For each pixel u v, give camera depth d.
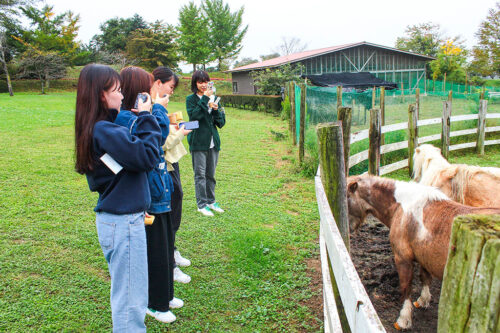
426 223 2.78
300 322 3.00
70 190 5.94
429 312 3.18
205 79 4.76
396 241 3.02
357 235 4.68
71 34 39.50
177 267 3.59
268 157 9.02
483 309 0.85
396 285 3.58
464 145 9.37
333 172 2.77
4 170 6.90
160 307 2.88
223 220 4.97
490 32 34.41
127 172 2.13
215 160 5.19
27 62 33.19
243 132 13.20
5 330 2.68
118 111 2.27
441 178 4.26
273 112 20.84
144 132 2.16
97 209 2.14
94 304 3.07
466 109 11.62
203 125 4.89
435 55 45.16
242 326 2.95
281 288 3.46
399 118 12.13
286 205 5.64
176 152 3.19
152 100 2.97
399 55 31.34
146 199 2.22
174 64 42.81
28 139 10.20
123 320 2.15
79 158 2.09
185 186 6.50
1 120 13.63
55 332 2.71
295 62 26.98
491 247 0.81
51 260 3.71
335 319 1.92
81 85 2.10
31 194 5.64
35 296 3.10
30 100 24.30
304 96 7.60
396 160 8.37
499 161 8.71
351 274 1.49
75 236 4.27
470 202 3.99
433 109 12.27
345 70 29.20
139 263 2.18
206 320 3.00
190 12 49.16
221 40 54.94
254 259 3.94
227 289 3.43
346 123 3.74
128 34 53.62
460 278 0.91
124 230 2.12
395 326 2.99
